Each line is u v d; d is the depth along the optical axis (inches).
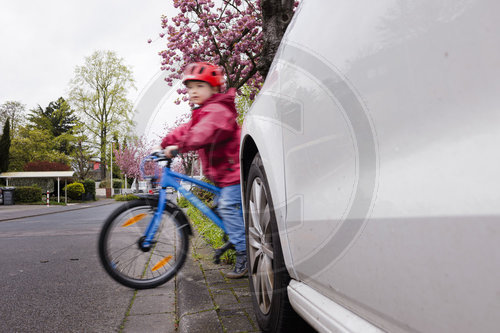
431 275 29.9
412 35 33.5
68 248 215.2
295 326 67.2
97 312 99.8
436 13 30.9
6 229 342.6
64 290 122.5
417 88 32.5
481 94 26.7
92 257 183.8
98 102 1504.7
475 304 25.9
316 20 56.5
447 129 29.3
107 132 1489.9
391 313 35.3
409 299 32.5
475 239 26.1
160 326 89.0
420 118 32.1
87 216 526.0
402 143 34.2
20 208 874.1
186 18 323.3
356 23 43.8
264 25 215.3
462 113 28.0
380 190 36.9
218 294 104.1
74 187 1512.1
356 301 41.8
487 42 26.3
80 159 1723.7
